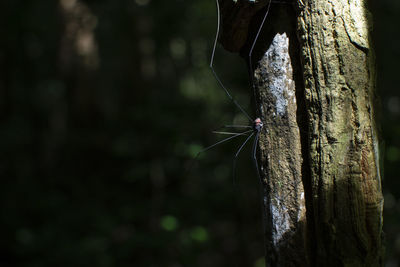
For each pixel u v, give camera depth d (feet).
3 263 24.97
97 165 35.17
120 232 24.25
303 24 7.02
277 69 7.45
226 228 28.40
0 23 38.52
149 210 24.61
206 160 25.36
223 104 28.68
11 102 43.24
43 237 26.03
